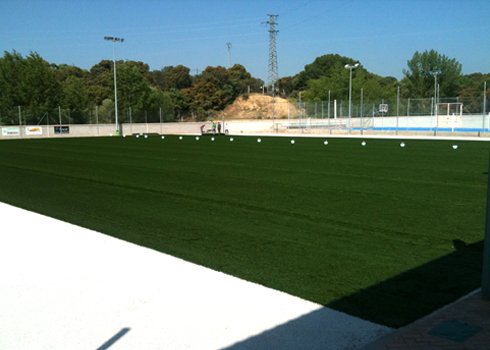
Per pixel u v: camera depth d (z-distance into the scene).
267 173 15.38
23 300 4.85
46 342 3.91
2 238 7.40
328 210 9.36
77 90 55.44
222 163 18.73
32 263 6.10
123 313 4.47
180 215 9.11
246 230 7.83
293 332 3.98
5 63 47.47
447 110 43.06
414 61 74.56
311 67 106.94
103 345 3.82
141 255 6.40
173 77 95.06
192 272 5.66
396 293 4.89
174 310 4.52
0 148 29.14
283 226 8.07
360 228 7.83
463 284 5.12
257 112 82.69
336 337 3.87
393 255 6.29
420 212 9.06
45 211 9.71
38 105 47.56
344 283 5.22
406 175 14.45
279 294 4.89
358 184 12.77
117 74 56.53
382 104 45.06
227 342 3.83
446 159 19.31
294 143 30.84
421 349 3.56
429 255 6.26
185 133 56.41
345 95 63.84
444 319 4.12
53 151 26.33
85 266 5.95
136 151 25.61
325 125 49.44
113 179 14.49
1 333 4.10
